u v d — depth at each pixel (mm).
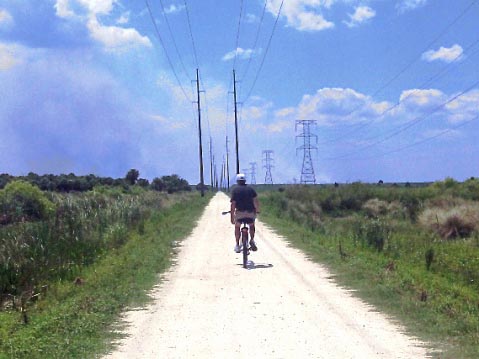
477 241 25453
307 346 9148
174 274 16125
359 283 14305
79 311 11273
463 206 34625
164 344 9383
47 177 74875
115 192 52625
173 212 40344
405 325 10336
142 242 22812
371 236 22344
